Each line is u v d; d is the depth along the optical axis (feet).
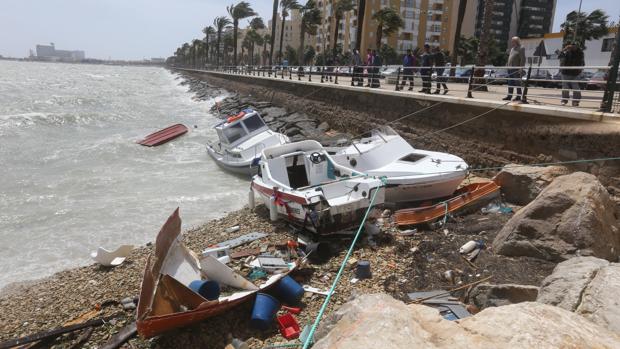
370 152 40.98
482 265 25.52
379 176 35.45
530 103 42.83
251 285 24.07
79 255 33.76
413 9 279.28
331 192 34.45
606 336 9.90
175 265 26.23
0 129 84.07
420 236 32.01
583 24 190.29
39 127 90.48
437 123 52.80
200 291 23.11
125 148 71.26
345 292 24.97
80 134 86.22
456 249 28.32
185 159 65.98
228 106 125.39
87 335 22.53
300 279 26.84
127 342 21.80
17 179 52.90
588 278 15.35
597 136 33.81
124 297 26.50
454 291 23.00
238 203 45.44
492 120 44.52
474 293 21.13
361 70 80.02
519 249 25.50
